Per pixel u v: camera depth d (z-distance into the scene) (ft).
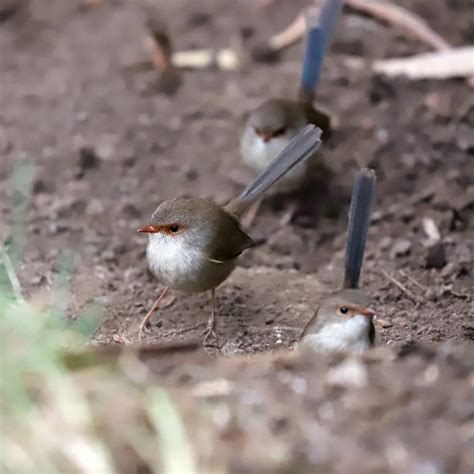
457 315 36.29
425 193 45.29
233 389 24.58
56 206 44.42
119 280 39.01
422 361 26.16
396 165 47.52
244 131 47.65
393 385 24.61
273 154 45.24
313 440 22.54
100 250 41.52
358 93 52.95
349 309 29.63
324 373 25.46
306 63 48.11
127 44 59.36
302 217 45.14
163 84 54.80
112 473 21.81
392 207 44.62
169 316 36.47
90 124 51.34
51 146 49.42
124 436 22.75
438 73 53.21
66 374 24.57
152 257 35.65
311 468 21.75
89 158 48.03
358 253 32.40
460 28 57.57
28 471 21.76
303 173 44.62
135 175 47.44
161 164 48.26
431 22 58.23
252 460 21.99
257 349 33.53
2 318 26.23
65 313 34.73
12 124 51.24
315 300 37.93
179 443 22.17
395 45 56.70
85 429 22.72
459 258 40.63
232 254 35.91
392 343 32.71
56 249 41.27
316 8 57.82
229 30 59.72
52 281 37.83
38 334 25.99
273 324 36.04
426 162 47.37
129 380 24.89
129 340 33.86
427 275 39.75
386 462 21.83
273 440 22.57
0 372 23.58
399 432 22.75
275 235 43.70
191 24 60.54
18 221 42.39
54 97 53.88
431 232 42.96
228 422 23.13
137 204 44.96
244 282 39.40
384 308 36.94
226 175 47.29
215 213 35.53
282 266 41.52
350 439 22.54
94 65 57.26
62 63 57.67
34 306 33.83
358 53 56.49
